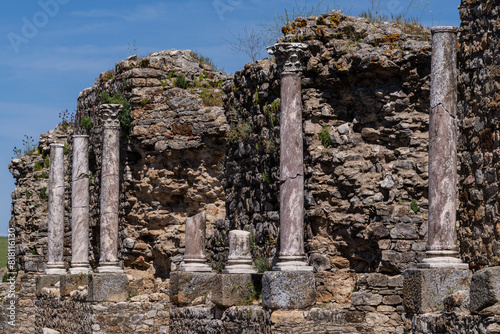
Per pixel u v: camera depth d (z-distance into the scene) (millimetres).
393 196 16625
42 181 33344
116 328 20875
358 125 17156
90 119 27781
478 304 9469
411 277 12203
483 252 13680
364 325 15312
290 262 14758
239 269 15742
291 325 14172
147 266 24109
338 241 16828
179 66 24578
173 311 17609
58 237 27562
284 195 15289
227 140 21641
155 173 23906
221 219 21812
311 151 17078
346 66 16938
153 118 23922
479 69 14156
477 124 14141
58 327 24109
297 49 15719
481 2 14148
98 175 26859
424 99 16844
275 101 18344
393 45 16922
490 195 13539
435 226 12461
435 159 12641
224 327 15398
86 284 23812
